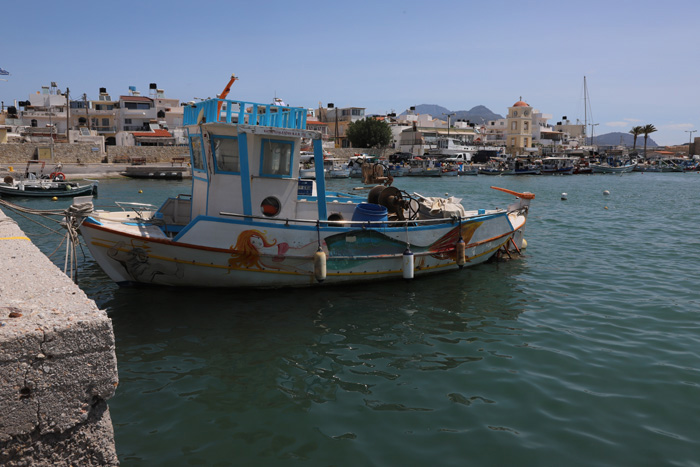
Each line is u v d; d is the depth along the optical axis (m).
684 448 5.55
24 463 2.94
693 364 7.72
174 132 80.56
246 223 10.48
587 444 5.62
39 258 4.82
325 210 11.37
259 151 10.75
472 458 5.37
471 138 113.50
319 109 109.19
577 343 8.62
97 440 3.13
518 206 16.19
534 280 12.76
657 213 28.36
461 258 12.66
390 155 84.88
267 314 9.91
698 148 136.12
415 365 7.75
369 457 5.38
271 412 6.32
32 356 2.86
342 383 7.14
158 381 7.10
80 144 61.03
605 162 97.69
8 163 56.06
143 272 10.63
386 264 11.91
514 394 6.80
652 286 12.25
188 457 5.35
